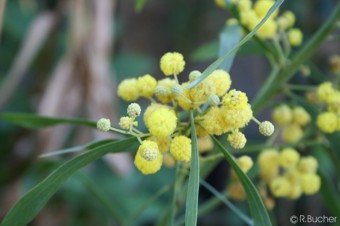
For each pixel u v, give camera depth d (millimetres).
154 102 241
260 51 345
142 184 580
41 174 457
